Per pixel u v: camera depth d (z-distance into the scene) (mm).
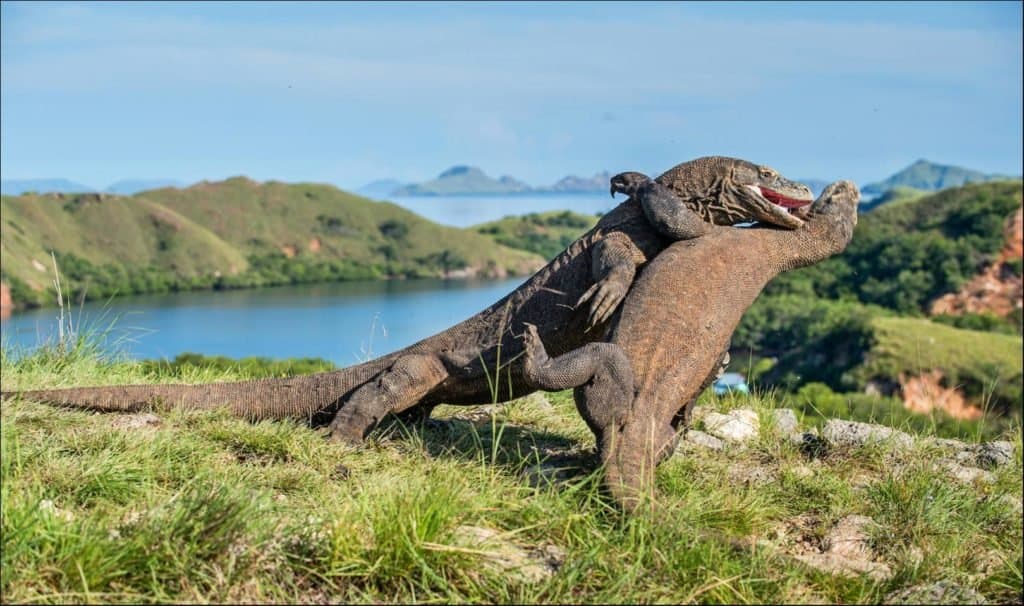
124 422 6754
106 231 147750
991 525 6520
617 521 5352
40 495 4906
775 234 6762
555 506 5426
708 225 6664
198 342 94562
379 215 186375
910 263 96812
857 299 96125
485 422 8039
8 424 5766
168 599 4297
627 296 6344
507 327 6879
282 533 4770
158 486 5488
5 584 4219
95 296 127688
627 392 5816
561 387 5836
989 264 94438
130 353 9555
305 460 6219
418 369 6918
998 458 7867
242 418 7184
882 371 67125
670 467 6562
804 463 7625
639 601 4629
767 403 9195
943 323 87375
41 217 143000
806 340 76500
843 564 5574
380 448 6793
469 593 4605
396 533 4715
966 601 5141
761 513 6098
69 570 4320
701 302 6191
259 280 155375
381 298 140500
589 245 6828
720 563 4953
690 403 6684
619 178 6910
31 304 102625
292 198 185000
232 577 4473
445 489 5188
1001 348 67500
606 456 5660
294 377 7320
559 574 4727
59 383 8094
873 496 6598
